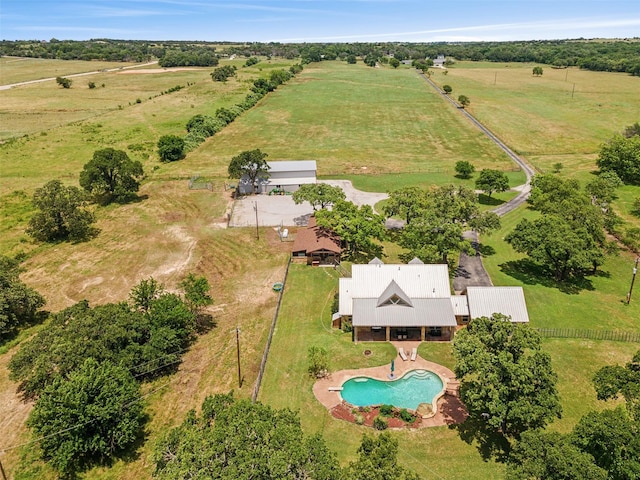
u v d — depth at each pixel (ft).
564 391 156.04
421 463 130.62
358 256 250.57
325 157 426.92
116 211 314.14
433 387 160.86
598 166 383.24
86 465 133.39
